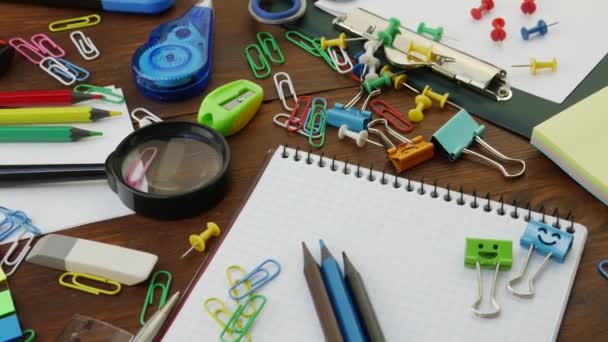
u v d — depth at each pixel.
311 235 0.45
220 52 0.55
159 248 0.45
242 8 0.59
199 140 0.49
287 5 0.59
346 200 0.46
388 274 0.43
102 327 0.41
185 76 0.52
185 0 0.60
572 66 0.53
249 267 0.43
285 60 0.55
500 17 0.57
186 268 0.44
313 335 0.41
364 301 0.41
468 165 0.48
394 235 0.44
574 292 0.42
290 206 0.46
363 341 0.39
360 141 0.49
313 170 0.48
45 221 0.46
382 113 0.51
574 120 0.48
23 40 0.57
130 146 0.48
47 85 0.53
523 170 0.47
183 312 0.42
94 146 0.50
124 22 0.58
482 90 0.52
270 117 0.51
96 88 0.53
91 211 0.46
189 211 0.46
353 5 0.58
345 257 0.43
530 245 0.43
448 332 0.41
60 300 0.43
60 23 0.58
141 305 0.42
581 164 0.46
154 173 0.47
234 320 0.41
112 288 0.43
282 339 0.41
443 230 0.45
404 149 0.48
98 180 0.48
